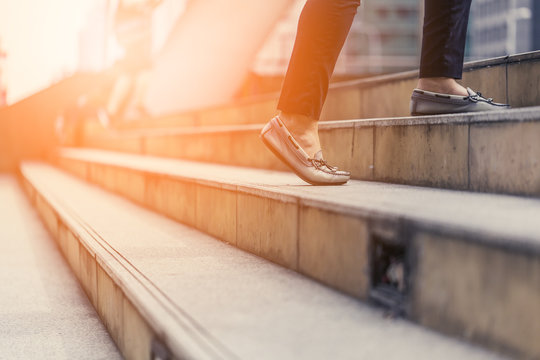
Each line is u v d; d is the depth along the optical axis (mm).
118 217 2846
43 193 4199
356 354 964
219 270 1613
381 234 1204
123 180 3832
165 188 2867
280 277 1514
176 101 9266
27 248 3273
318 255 1450
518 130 1519
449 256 1030
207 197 2283
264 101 4383
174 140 4961
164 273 1579
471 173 1679
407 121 1954
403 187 1854
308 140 1898
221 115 5285
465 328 1002
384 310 1197
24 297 2232
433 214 1141
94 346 1661
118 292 1575
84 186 4809
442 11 1950
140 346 1321
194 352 979
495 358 926
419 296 1102
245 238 1914
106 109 8969
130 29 8617
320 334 1067
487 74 2328
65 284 2432
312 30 1824
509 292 921
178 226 2533
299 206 1539
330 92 3596
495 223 1018
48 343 1693
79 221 2713
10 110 9836
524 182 1504
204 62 8844
